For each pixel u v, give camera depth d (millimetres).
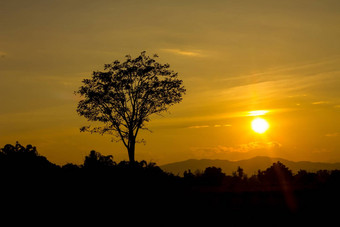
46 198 29109
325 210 28141
